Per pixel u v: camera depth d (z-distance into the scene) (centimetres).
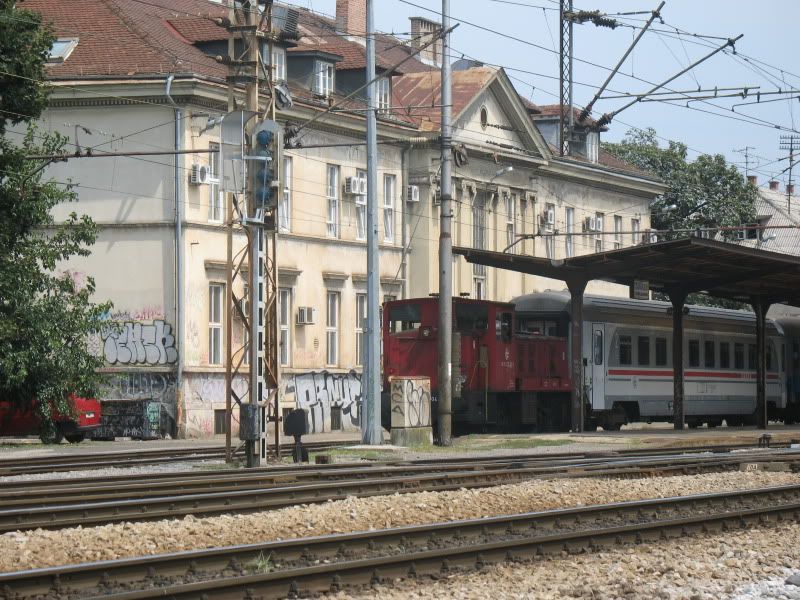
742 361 5894
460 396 4012
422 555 1479
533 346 4722
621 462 3069
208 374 4906
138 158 4850
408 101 6250
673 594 1382
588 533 1681
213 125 3039
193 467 3045
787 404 6284
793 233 12350
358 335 5728
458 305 4375
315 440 4734
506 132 6588
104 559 1548
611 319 5006
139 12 5238
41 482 2403
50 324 3944
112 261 4884
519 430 4738
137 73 4800
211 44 5156
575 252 7225
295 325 5353
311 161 5456
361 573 1420
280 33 3191
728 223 8875
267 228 3086
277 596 1329
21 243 3981
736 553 1658
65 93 4834
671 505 2094
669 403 5325
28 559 1505
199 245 4888
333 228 5597
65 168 4912
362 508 1994
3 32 3741
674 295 5122
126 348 4853
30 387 3938
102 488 2217
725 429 5466
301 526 1820
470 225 6284
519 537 1788
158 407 4803
